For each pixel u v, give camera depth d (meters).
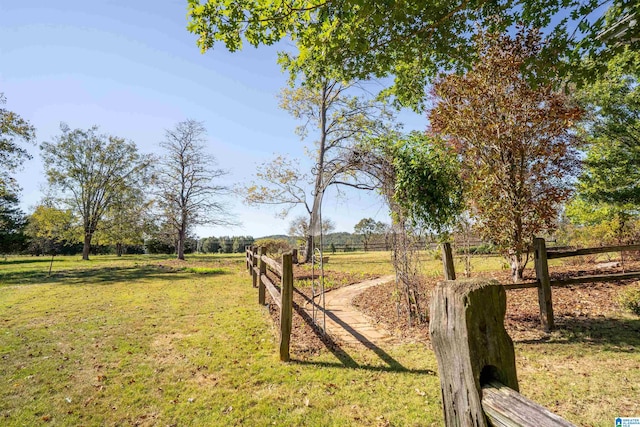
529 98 6.28
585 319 5.02
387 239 5.96
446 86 6.98
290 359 4.09
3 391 3.31
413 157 5.26
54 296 8.43
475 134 6.63
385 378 3.52
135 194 25.95
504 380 1.01
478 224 6.88
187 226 23.81
